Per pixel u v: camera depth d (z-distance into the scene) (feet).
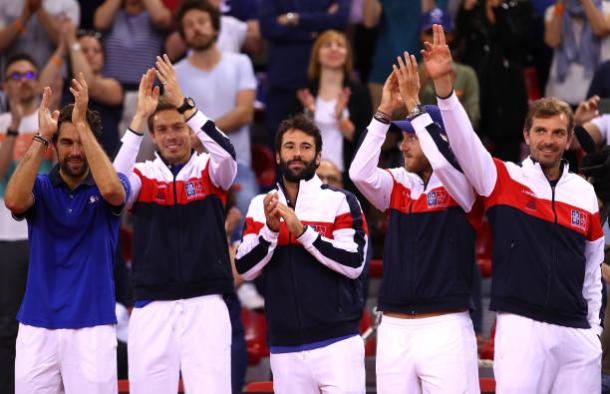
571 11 105.29
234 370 81.15
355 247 68.39
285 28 107.24
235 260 69.26
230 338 71.92
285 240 68.49
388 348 66.49
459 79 102.01
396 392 66.18
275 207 66.13
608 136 89.40
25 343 67.31
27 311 67.46
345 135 100.78
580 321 66.03
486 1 106.83
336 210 69.36
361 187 67.56
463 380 65.16
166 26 111.04
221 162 70.44
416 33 108.68
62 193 68.03
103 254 67.92
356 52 112.78
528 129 66.80
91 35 107.04
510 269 65.36
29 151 66.18
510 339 65.10
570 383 65.92
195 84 102.47
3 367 87.61
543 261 65.10
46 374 67.41
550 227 65.46
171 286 70.90
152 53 110.73
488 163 65.16
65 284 67.41
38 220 67.87
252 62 119.44
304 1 107.86
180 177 71.82
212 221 71.61
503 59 105.81
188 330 70.74
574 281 65.62
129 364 71.41
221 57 103.35
